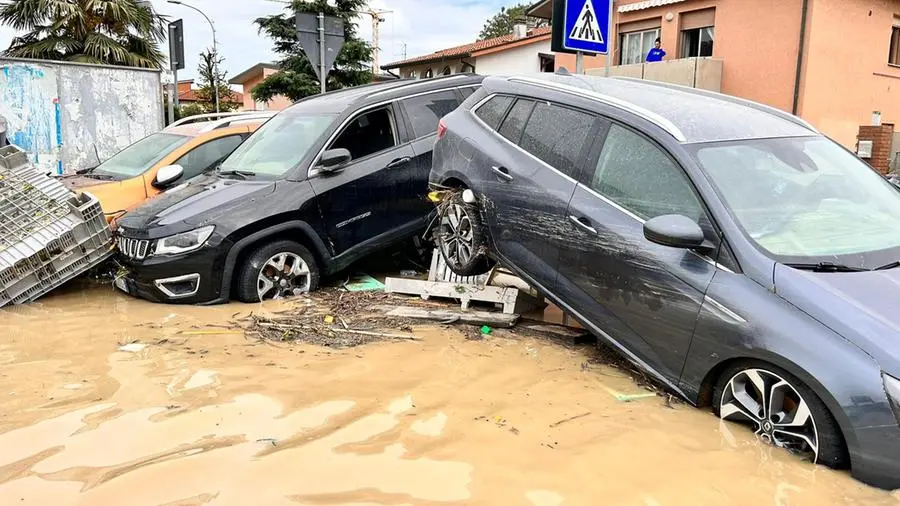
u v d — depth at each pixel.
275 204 5.69
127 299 5.78
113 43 17.95
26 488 2.65
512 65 29.55
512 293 5.28
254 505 2.56
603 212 4.09
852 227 3.56
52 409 3.42
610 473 2.88
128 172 7.37
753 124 4.17
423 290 5.75
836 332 2.90
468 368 4.17
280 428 3.23
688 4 14.84
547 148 4.68
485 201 5.02
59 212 5.82
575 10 6.29
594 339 4.82
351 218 6.14
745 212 3.51
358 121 6.38
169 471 2.80
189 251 5.40
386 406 3.53
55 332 4.80
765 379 3.14
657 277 3.66
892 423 2.67
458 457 2.98
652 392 3.81
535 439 3.19
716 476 2.86
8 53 17.89
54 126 10.79
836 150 4.25
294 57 27.77
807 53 12.68
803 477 2.84
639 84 4.92
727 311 3.27
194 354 4.33
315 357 4.32
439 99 6.95
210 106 36.34
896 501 2.67
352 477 2.78
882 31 14.27
